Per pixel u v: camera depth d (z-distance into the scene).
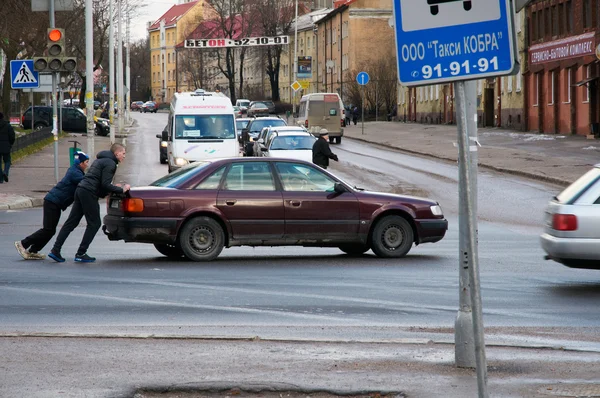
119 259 20.19
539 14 74.31
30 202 33.34
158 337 11.57
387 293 15.62
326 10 161.75
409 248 20.55
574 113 67.00
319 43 151.12
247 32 148.38
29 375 9.61
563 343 11.72
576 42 65.50
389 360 10.35
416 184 40.97
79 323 12.94
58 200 19.80
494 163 48.19
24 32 63.53
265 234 19.83
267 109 128.25
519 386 9.16
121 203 19.52
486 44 7.19
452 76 7.30
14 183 39.34
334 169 49.19
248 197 19.77
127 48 117.69
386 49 127.56
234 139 42.91
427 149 62.53
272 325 12.86
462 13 7.24
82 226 27.50
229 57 158.12
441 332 12.39
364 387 9.07
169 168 43.53
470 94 11.17
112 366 10.02
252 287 16.22
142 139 82.75
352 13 127.00
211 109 43.19
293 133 42.94
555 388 9.07
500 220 29.08
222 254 21.30
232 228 19.67
